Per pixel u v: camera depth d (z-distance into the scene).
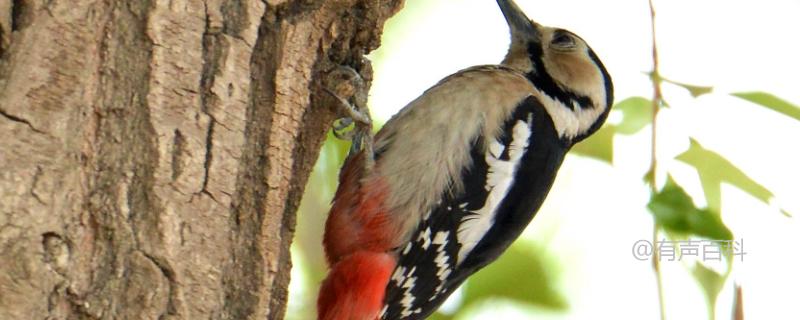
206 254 6.55
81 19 6.28
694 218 9.40
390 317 9.77
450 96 9.73
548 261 14.15
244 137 6.91
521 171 10.02
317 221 13.16
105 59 6.35
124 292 6.20
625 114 10.75
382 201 9.41
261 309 6.97
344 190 9.51
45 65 6.12
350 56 8.59
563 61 11.00
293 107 7.32
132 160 6.35
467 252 10.09
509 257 13.96
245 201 6.96
